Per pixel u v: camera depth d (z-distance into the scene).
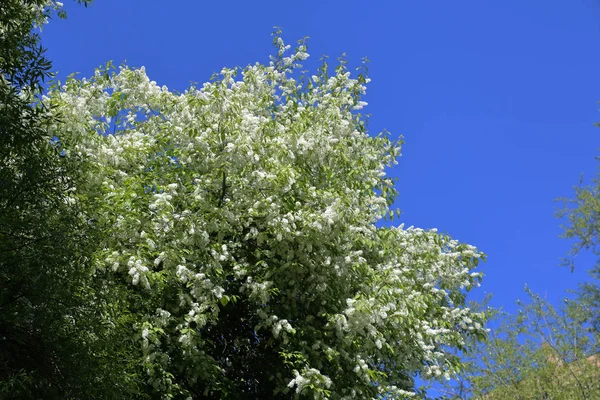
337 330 8.45
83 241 6.09
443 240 10.48
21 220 5.62
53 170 5.88
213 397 8.65
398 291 8.66
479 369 15.08
